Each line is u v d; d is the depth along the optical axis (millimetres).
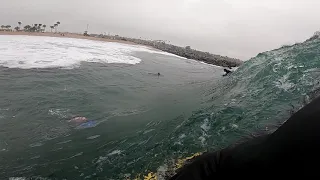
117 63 19188
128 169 4746
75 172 4789
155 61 25469
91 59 18922
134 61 22141
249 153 1146
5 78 10805
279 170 981
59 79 11781
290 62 8266
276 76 7711
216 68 27484
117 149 5645
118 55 24562
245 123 5391
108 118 7645
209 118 6309
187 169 1441
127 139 6152
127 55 26031
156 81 14758
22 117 7230
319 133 898
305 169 899
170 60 29250
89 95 9977
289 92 6289
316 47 8977
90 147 5766
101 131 6648
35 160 5191
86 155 5410
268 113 5531
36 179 4586
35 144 5836
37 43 24219
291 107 5453
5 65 13070
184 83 14812
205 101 9109
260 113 5648
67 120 7309
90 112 8078
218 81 13078
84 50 24078
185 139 5477
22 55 16297
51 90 10000
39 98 8883
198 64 29859
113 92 10906
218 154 1342
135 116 7922
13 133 6277
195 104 9070
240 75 10711
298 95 5945
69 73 13195
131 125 7117
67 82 11492
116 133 6539
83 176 4656
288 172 949
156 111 8516
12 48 18656
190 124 6309
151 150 5375
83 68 14945
